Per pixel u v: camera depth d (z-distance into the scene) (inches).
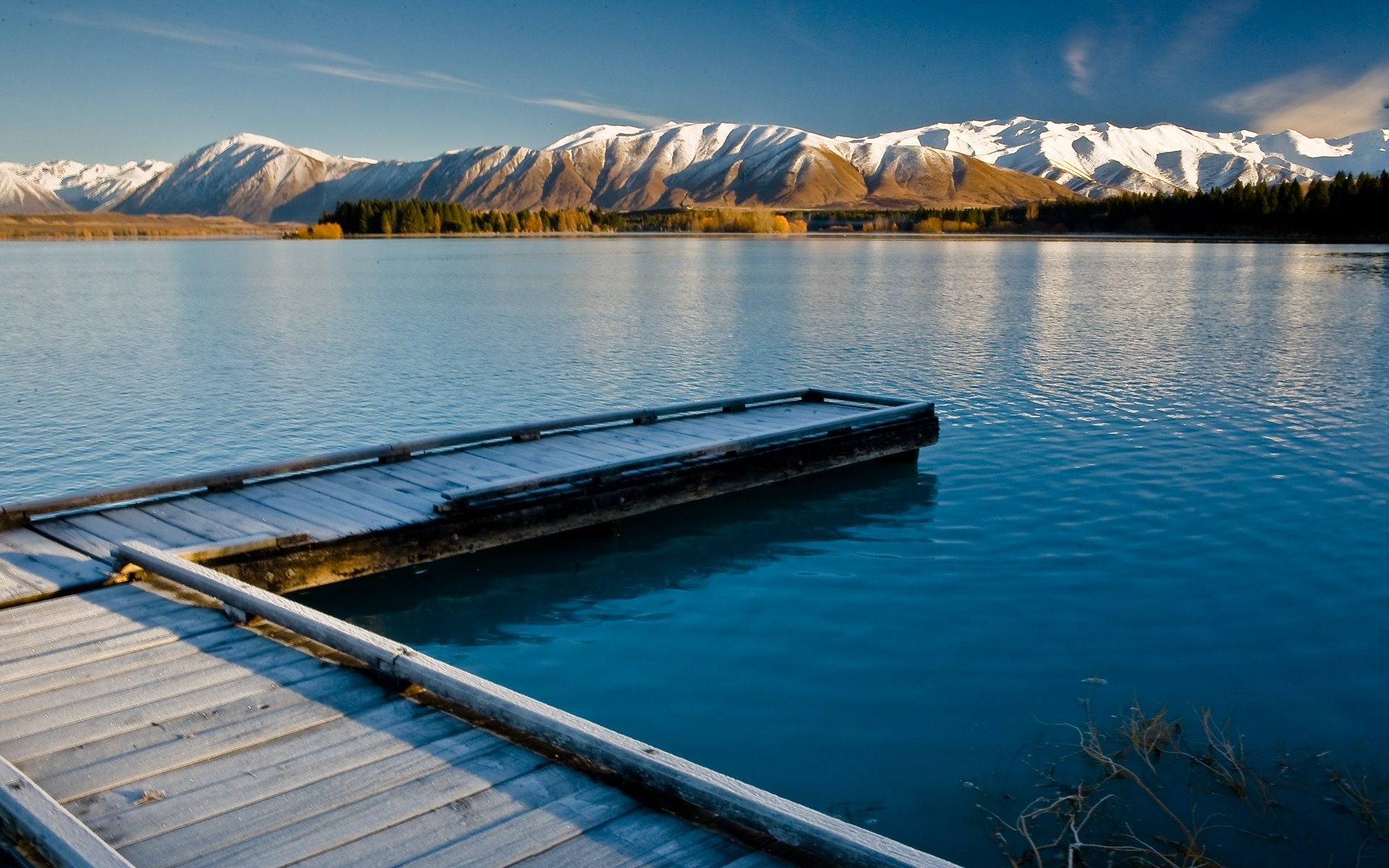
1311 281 1982.0
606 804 171.9
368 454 447.8
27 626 260.5
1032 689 286.2
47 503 362.6
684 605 357.7
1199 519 445.7
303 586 344.5
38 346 1064.2
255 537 340.2
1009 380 823.7
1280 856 206.5
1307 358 936.3
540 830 163.2
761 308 1454.2
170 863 153.5
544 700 283.6
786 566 396.8
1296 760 245.4
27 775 181.8
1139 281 2022.6
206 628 259.4
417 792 175.2
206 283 2121.1
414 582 382.6
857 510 470.3
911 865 138.6
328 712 208.1
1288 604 348.2
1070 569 387.5
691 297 1670.8
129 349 1034.7
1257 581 370.3
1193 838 206.4
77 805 171.0
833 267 2662.4
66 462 576.1
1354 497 474.9
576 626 340.5
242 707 210.8
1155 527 434.6
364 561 359.9
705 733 262.2
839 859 147.6
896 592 366.9
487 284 2047.2
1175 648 313.4
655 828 163.9
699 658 312.3
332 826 164.1
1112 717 268.8
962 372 868.0
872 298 1621.6
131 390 798.5
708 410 602.5
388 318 1336.1
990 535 430.3
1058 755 248.8
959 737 259.0
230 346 1050.1
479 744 194.4
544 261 3122.5
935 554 407.5
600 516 426.0
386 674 220.5
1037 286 1895.9
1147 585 368.2
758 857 155.6
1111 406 706.8
